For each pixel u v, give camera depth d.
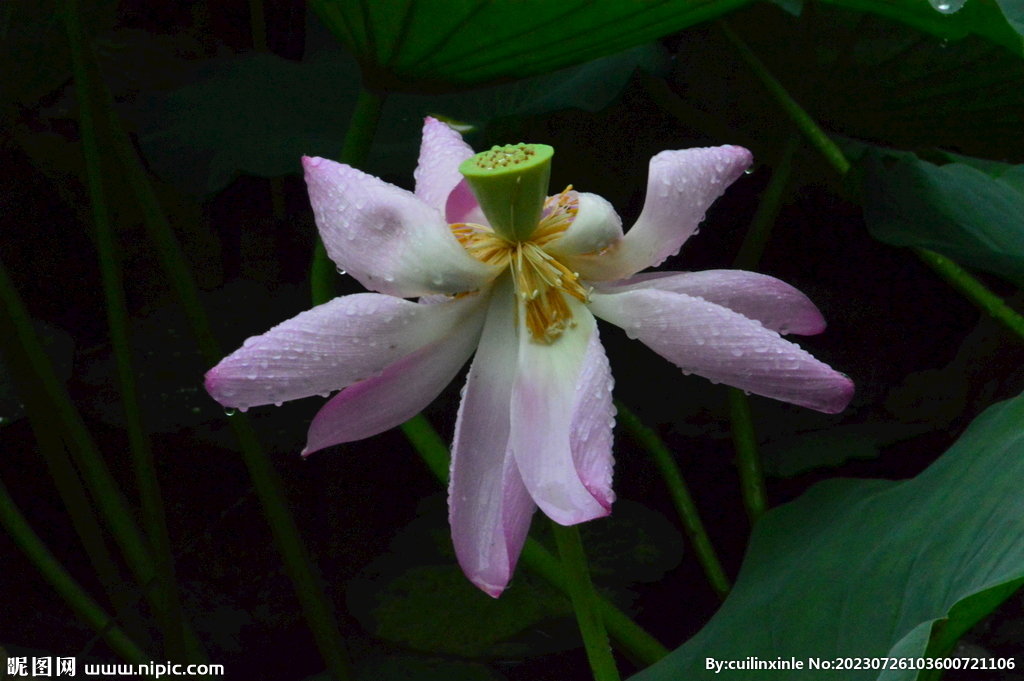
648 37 1.24
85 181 1.76
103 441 1.61
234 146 1.64
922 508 1.17
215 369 1.06
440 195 1.10
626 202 1.97
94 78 1.32
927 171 1.34
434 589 1.37
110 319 1.30
